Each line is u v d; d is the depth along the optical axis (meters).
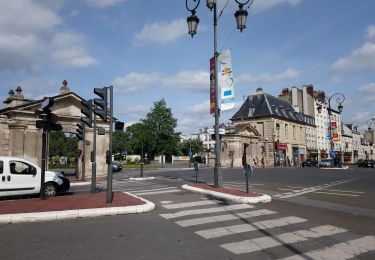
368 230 6.91
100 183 21.06
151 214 8.73
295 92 73.75
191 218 8.19
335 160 50.34
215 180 14.17
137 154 81.38
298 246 5.71
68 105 25.03
